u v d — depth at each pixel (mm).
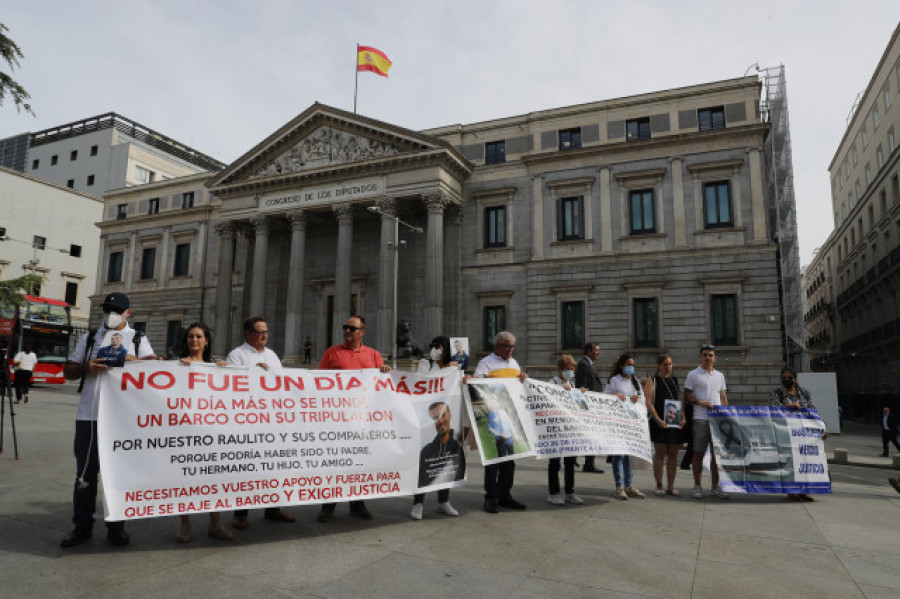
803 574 5129
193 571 4867
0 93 12664
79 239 62031
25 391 23406
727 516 7449
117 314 5785
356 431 6512
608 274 30484
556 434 7883
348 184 33969
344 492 6285
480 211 33719
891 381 36938
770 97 34375
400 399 6945
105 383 5406
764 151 29406
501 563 5277
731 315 28328
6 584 4426
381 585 4645
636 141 30453
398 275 35312
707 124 30156
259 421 6016
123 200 47812
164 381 5660
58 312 35594
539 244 31953
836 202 55000
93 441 5578
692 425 9070
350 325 7168
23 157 75938
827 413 26938
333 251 38250
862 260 45469
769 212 30766
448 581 4777
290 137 36031
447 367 7453
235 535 6023
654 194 30297
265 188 36312
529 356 31297
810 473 8781
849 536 6484
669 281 29344
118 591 4383
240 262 41625
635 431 8719
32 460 10367
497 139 34250
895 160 36688
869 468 15430
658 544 6023
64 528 6090
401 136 32469
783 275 29078
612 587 4723
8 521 6219
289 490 6004
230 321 36750
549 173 32438
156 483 5406
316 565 5098
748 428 8914
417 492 6754
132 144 68438
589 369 10484
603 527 6711
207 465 5664
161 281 44562
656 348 28984
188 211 44000
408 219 35750
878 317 41750
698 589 4711
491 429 7375
